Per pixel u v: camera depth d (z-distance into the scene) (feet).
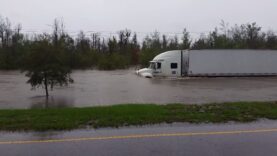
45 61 93.40
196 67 161.79
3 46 299.99
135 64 316.40
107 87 115.75
